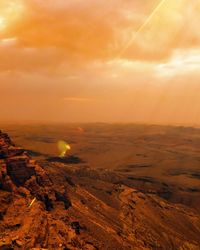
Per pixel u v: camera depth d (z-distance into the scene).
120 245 67.00
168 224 110.12
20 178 64.94
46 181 71.38
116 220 90.88
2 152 65.88
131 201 118.00
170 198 171.00
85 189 109.62
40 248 44.25
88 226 67.56
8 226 48.59
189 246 96.50
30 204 56.56
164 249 86.75
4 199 55.25
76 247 50.56
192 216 129.25
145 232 91.94
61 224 54.50
